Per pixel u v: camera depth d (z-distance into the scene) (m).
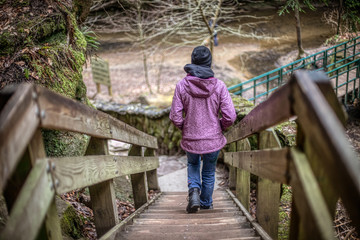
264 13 18.08
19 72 3.12
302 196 1.25
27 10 3.63
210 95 3.02
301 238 1.30
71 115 1.63
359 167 0.93
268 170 1.80
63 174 1.52
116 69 15.15
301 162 1.30
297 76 1.28
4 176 1.00
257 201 2.56
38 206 1.24
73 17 4.42
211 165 3.42
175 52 16.38
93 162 1.96
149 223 2.89
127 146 7.67
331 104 1.39
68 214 2.48
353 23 8.43
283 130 4.60
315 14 11.54
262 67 12.70
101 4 9.63
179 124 3.13
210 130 3.10
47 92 1.37
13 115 1.06
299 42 10.62
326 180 1.25
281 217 3.40
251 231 2.48
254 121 2.15
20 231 1.07
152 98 11.35
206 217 3.20
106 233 2.24
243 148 3.68
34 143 1.37
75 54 3.96
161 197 4.80
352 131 5.50
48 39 3.74
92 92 13.42
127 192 4.67
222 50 15.17
